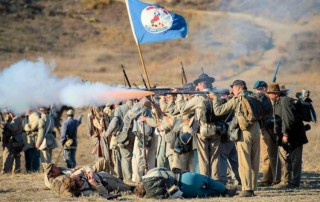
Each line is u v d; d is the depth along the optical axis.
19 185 39.09
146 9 41.78
